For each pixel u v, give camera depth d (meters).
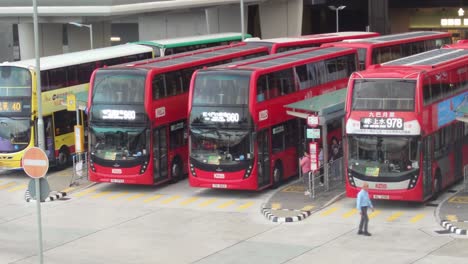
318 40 51.69
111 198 38.00
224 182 36.75
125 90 38.25
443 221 31.69
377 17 74.31
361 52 47.03
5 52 86.81
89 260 29.08
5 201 38.00
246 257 28.80
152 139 38.22
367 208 30.73
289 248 29.64
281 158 38.50
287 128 38.94
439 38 55.53
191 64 40.91
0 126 42.03
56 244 31.17
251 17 78.25
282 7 74.75
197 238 31.31
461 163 38.12
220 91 36.62
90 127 38.81
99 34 71.75
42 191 25.61
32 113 41.62
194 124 37.03
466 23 84.75
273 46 48.06
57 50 70.19
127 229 32.84
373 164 33.78
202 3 65.44
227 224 33.06
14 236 32.38
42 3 62.03
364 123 33.81
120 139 38.34
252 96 36.16
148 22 75.25
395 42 49.66
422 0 81.75
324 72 42.22
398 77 33.47
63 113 43.88
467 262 27.33
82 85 44.81
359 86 34.00
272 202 35.78
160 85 38.69
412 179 33.47
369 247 29.36
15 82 41.81
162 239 31.34
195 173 37.25
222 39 55.88
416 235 30.61
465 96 38.59
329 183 37.56
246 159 36.38
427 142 34.12
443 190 36.88
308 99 38.47
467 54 40.31
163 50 50.16
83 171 41.41
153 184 38.62
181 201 37.03
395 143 33.50
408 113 33.28
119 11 60.62
